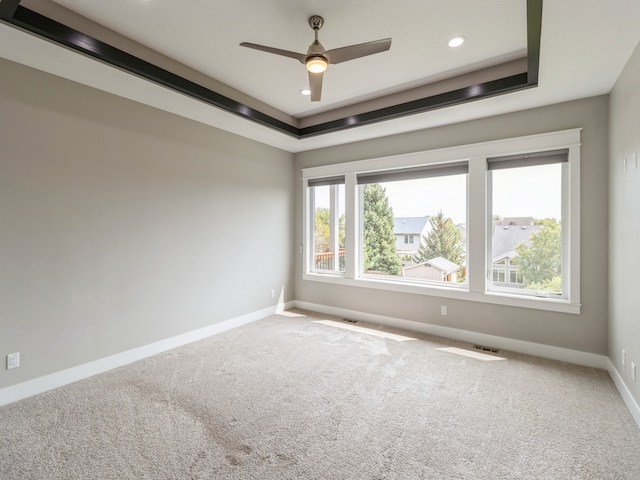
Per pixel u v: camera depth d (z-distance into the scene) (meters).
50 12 2.04
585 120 2.98
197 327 3.72
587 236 3.00
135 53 2.49
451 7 2.09
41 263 2.53
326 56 2.06
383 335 3.86
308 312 4.90
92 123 2.81
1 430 2.04
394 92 3.44
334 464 1.76
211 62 2.81
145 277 3.22
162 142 3.34
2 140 2.33
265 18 2.20
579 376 2.79
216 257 3.93
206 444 1.92
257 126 3.84
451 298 3.76
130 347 3.10
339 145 4.62
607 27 1.97
